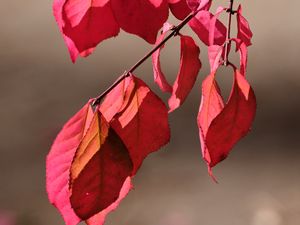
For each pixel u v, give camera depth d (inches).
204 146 48.6
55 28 377.1
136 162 47.4
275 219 193.9
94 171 43.9
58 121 267.9
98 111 44.4
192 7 51.4
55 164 47.4
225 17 310.0
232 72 304.0
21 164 232.2
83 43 45.6
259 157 233.6
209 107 49.2
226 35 57.4
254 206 201.2
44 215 199.6
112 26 45.8
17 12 394.6
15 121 264.5
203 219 196.1
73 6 45.1
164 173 217.6
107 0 45.4
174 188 210.7
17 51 345.7
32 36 367.9
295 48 343.6
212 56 52.6
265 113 271.4
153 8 45.7
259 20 375.2
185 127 255.0
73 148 47.3
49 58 336.2
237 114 47.9
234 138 48.1
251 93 47.9
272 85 303.3
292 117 267.1
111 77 319.0
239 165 227.6
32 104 280.2
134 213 198.1
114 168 44.2
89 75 318.7
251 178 218.5
